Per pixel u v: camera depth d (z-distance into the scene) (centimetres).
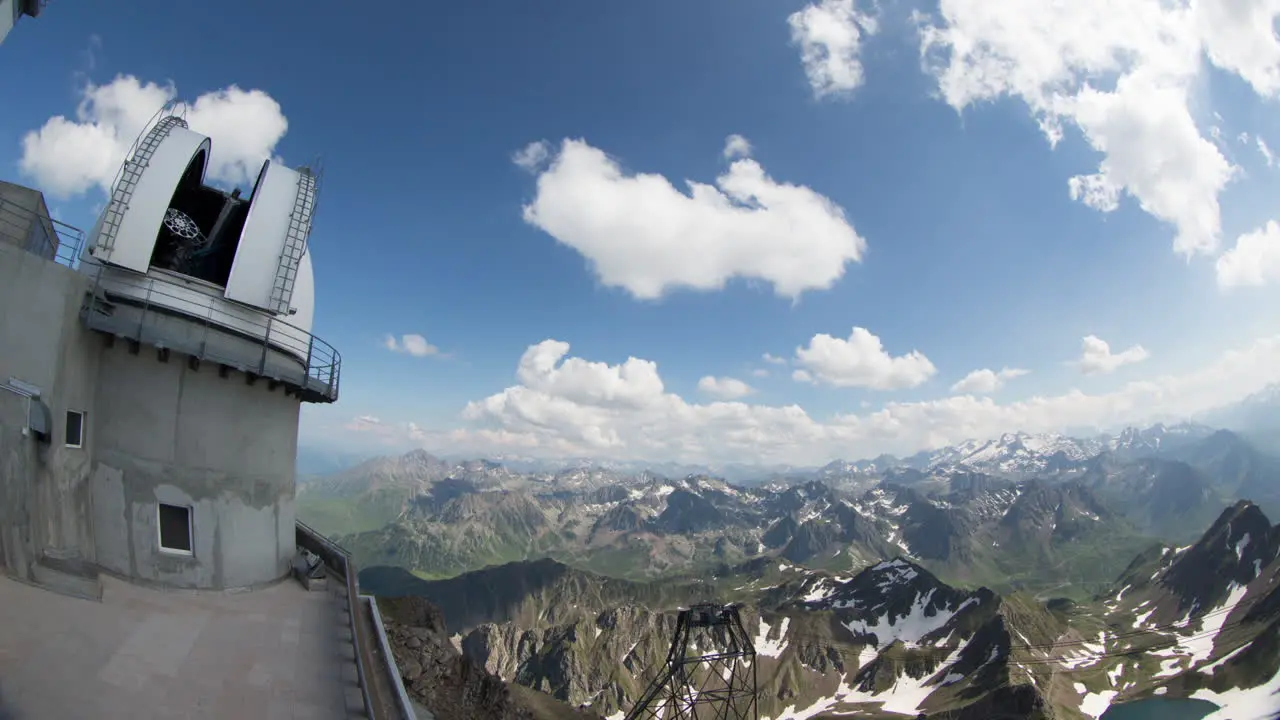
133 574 2367
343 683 1980
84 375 2255
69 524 2139
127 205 2405
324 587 3006
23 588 1814
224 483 2628
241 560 2686
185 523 2539
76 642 1697
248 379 2711
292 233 2773
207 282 2588
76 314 2164
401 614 4584
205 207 3000
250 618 2384
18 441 1836
